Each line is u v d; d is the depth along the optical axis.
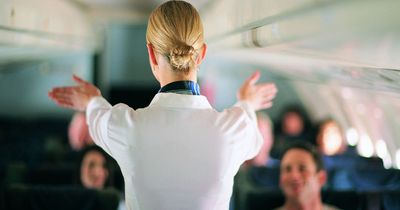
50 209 4.06
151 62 2.12
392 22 1.59
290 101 10.03
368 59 2.43
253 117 2.26
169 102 2.08
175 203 2.05
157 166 2.04
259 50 3.56
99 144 2.16
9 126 10.49
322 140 7.04
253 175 5.84
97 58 9.61
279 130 10.16
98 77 9.64
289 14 2.42
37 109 10.50
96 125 2.13
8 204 4.07
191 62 2.03
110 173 5.34
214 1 4.57
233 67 7.96
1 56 5.40
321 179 4.12
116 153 2.10
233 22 3.68
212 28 4.73
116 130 2.07
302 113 9.79
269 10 2.76
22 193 4.08
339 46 2.31
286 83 9.78
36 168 5.81
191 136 2.04
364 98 5.93
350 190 4.21
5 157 9.55
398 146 6.08
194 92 2.10
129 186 2.09
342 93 6.60
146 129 2.04
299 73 5.07
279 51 3.32
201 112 2.08
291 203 4.13
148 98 11.09
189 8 2.03
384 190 4.20
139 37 10.85
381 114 6.02
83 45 7.69
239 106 2.24
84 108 2.34
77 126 7.94
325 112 8.59
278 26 2.63
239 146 2.09
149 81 10.98
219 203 2.08
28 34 4.29
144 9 7.82
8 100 10.39
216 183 2.06
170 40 2.00
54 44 5.56
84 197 4.05
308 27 2.19
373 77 3.05
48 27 4.98
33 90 10.31
